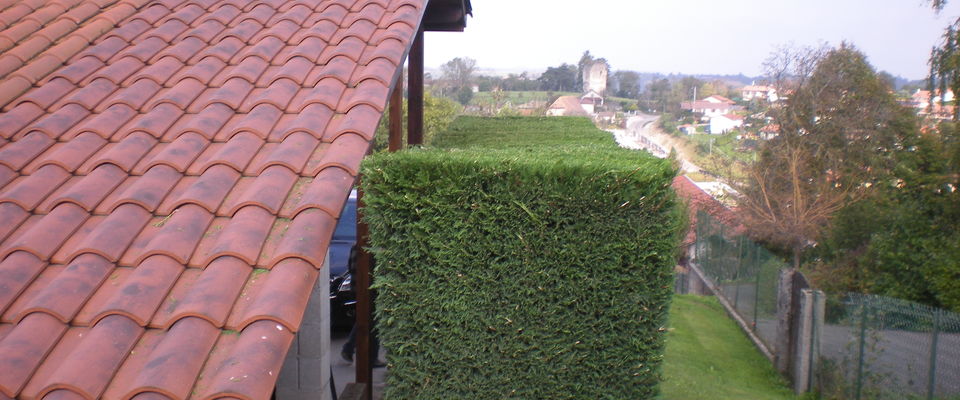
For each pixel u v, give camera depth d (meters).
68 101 4.52
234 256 3.14
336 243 8.74
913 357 8.10
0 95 4.58
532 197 3.71
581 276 3.75
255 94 4.57
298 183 3.69
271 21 5.68
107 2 6.08
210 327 2.79
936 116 21.20
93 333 2.73
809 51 28.31
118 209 3.47
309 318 4.90
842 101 27.28
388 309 3.87
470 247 3.74
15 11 5.73
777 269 12.18
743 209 27.72
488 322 3.79
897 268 20.91
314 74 4.69
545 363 3.83
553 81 75.12
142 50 5.18
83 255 3.19
